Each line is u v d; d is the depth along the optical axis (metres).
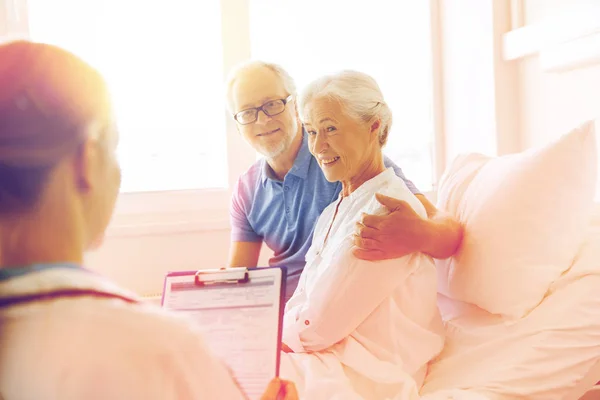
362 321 1.12
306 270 1.27
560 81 1.77
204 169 2.13
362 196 1.19
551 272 1.14
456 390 1.05
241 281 0.92
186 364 0.48
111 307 0.46
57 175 0.49
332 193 1.60
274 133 1.58
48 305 0.45
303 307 1.16
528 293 1.13
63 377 0.43
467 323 1.25
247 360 0.85
